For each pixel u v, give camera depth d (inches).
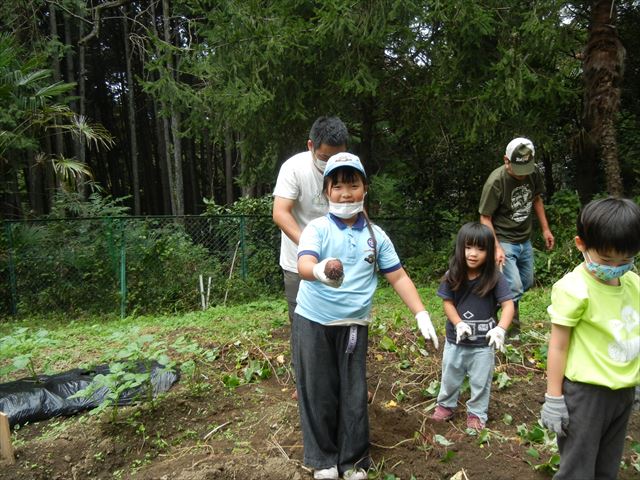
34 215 452.4
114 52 783.1
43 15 539.8
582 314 83.2
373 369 171.2
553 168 556.1
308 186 132.4
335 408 105.7
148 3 700.0
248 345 190.7
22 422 139.2
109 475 116.6
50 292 333.1
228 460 115.0
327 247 100.6
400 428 129.3
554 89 314.2
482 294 127.7
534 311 248.4
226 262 368.5
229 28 322.7
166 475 110.5
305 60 319.9
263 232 380.2
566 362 85.4
